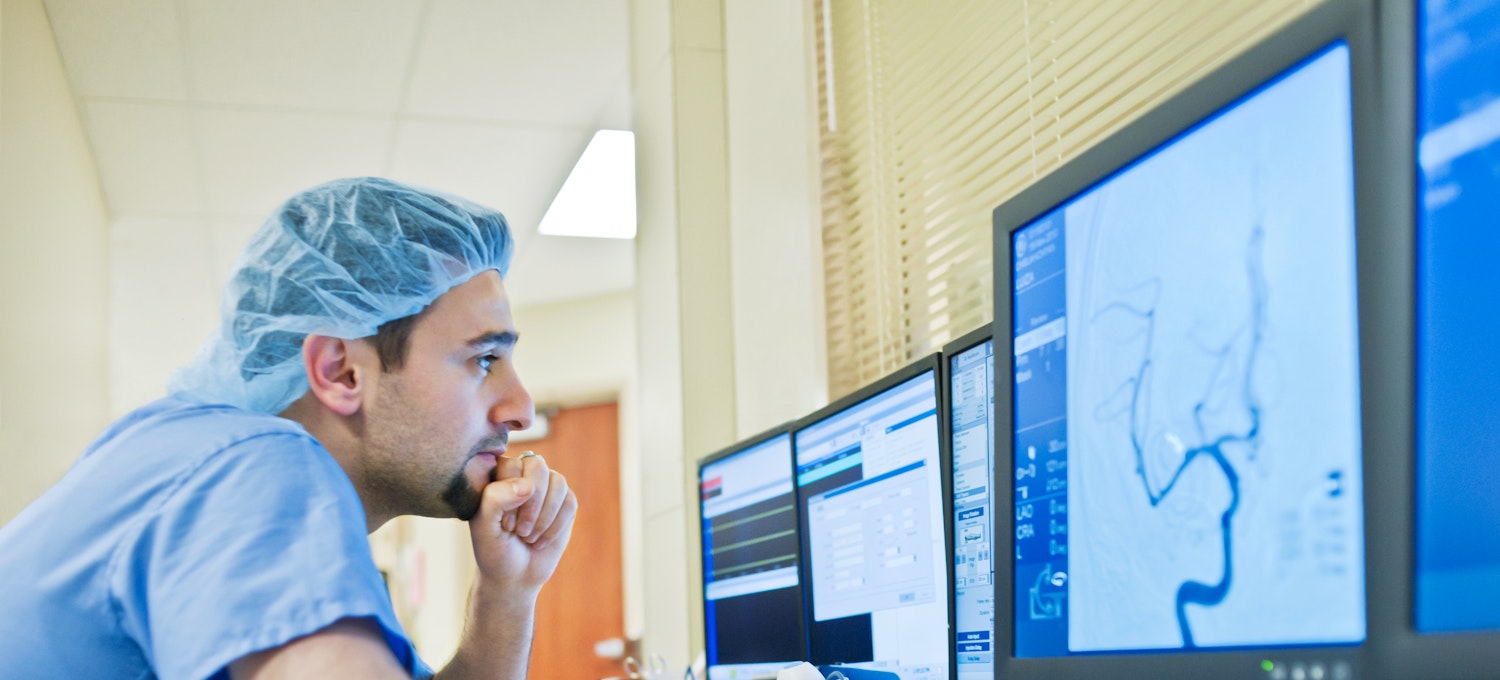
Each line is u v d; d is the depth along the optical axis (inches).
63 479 42.7
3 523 109.7
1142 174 31.0
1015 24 76.7
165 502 38.3
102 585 37.8
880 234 92.4
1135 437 30.5
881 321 91.3
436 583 248.5
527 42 146.7
